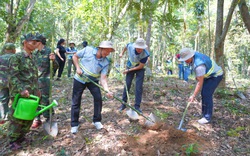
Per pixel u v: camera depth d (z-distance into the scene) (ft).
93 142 11.91
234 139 12.90
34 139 12.30
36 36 10.89
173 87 24.73
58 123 14.28
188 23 61.05
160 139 12.10
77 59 12.65
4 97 14.32
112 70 36.35
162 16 24.17
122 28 61.16
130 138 12.19
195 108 17.63
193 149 11.21
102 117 15.19
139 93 15.24
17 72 10.64
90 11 30.71
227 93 21.39
